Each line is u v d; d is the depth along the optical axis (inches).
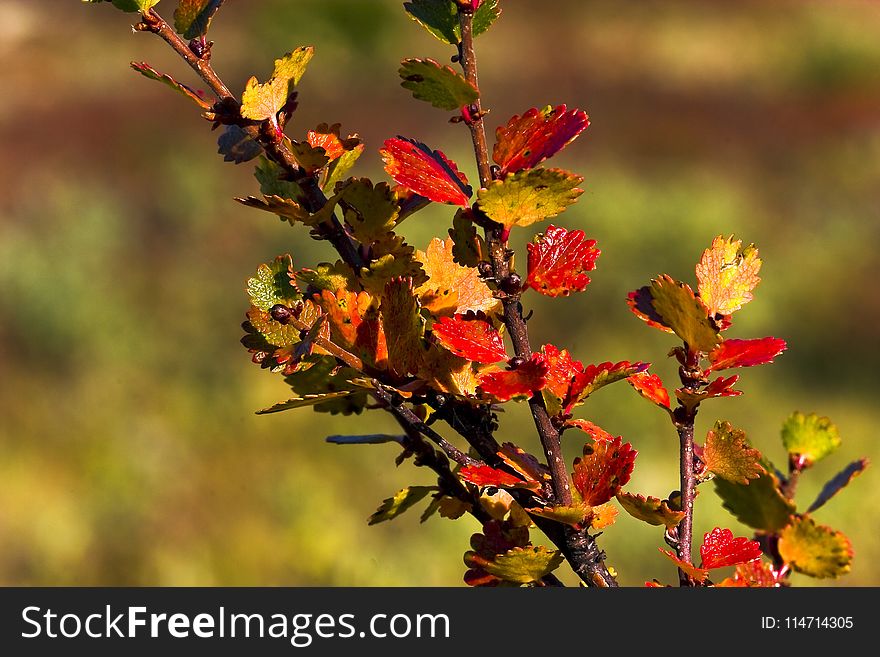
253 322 82.0
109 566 331.3
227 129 82.9
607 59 991.6
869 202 666.2
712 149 775.7
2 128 778.2
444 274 86.1
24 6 1029.2
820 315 493.4
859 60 970.7
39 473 372.5
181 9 79.6
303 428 387.2
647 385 83.9
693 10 1117.7
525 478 81.3
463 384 81.8
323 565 324.5
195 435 389.4
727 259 83.1
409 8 78.5
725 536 85.5
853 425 385.1
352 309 82.1
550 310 478.0
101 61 916.0
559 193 75.0
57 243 549.3
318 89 857.5
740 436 83.9
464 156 680.4
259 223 608.7
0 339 457.7
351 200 83.0
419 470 356.5
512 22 1071.6
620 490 80.0
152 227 605.3
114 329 461.1
